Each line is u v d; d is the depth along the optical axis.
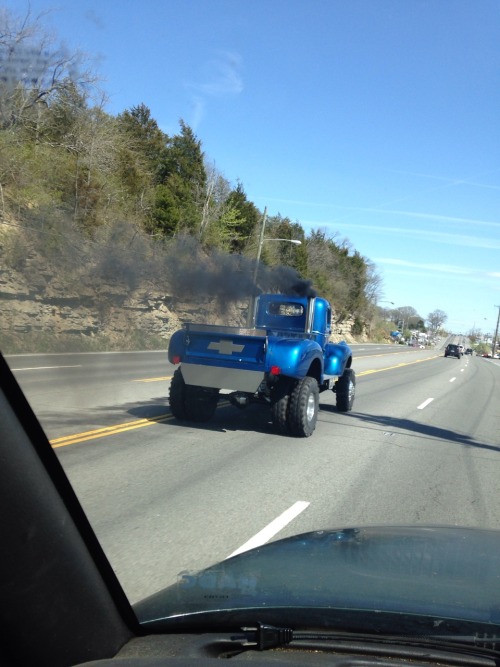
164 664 2.18
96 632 2.59
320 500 6.98
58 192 27.75
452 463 9.66
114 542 5.18
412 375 31.36
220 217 46.66
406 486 7.91
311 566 3.12
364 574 3.00
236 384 10.25
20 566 2.43
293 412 10.54
